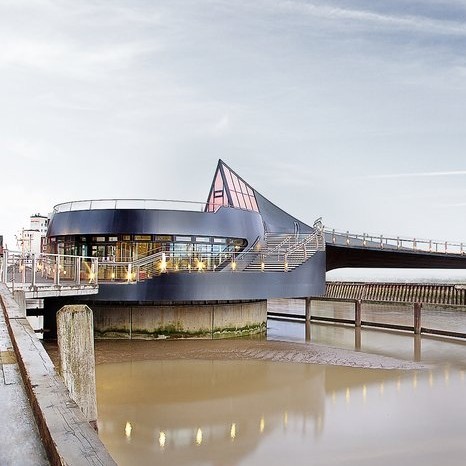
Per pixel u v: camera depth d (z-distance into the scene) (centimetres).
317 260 2875
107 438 1193
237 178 3703
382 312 4466
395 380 1803
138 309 2550
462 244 4706
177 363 2064
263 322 2991
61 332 593
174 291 2433
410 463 1066
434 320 3803
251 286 2583
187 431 1246
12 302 979
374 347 2527
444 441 1191
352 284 5397
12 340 619
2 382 441
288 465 1049
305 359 2172
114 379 1783
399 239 4309
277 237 3253
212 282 2491
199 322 2614
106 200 2773
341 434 1233
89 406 598
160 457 1080
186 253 2647
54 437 252
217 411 1416
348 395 1596
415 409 1440
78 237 2816
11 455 271
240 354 2259
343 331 3148
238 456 1093
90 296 2370
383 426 1294
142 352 2264
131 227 2697
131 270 2470
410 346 2559
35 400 333
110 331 2541
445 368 2009
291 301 5741
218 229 2838
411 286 4791
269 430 1261
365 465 1054
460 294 4362
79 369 598
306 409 1441
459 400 1534
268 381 1781
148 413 1390
